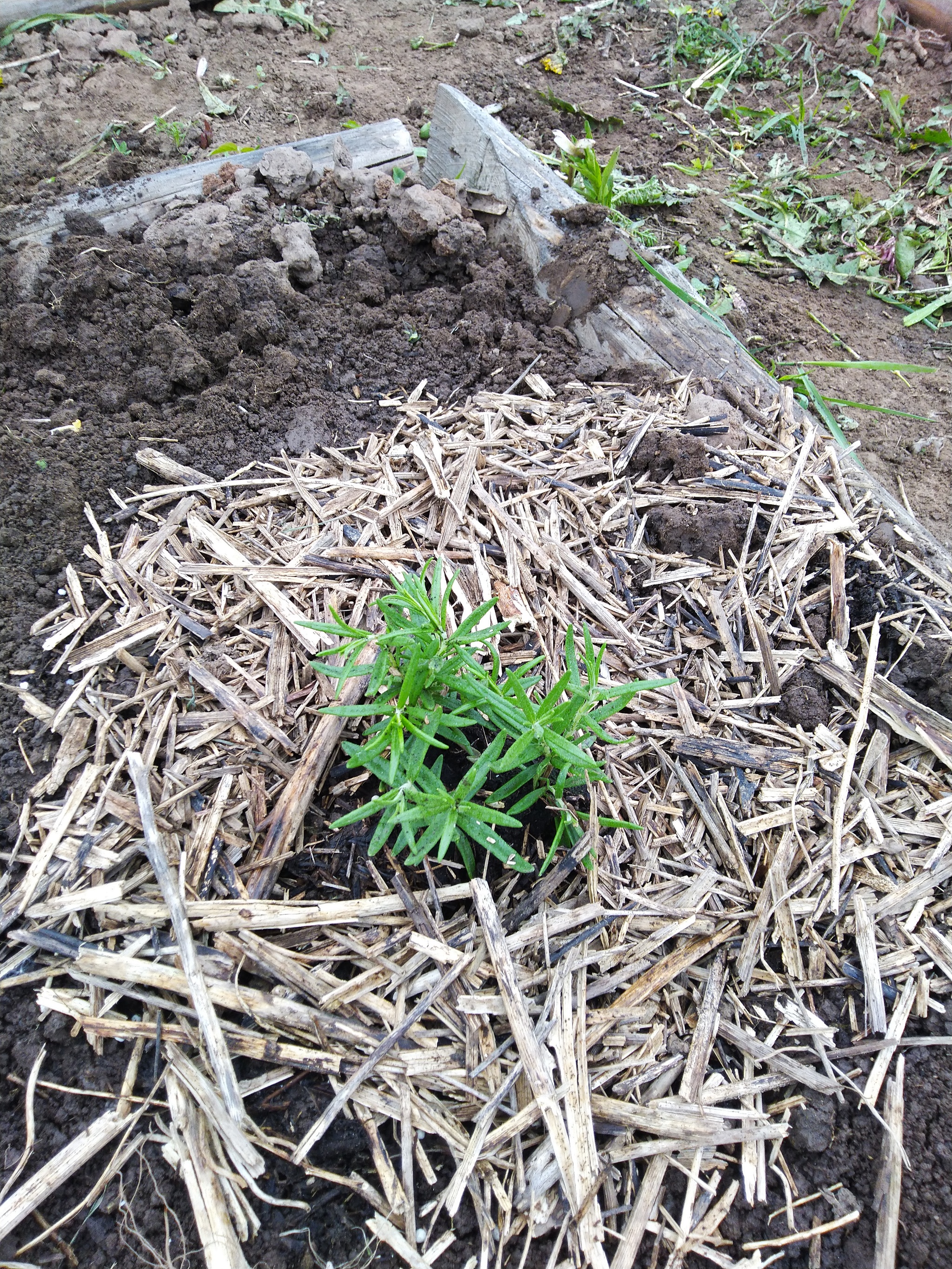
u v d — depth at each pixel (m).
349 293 0.65
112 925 0.38
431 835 0.36
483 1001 0.36
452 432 0.57
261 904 0.38
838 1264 0.35
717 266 0.83
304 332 0.62
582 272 0.64
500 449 0.56
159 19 0.97
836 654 0.50
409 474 0.54
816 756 0.46
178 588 0.48
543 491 0.54
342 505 0.52
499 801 0.39
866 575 0.54
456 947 0.38
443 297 0.66
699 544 0.53
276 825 0.40
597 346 0.65
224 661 0.45
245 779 0.41
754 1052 0.38
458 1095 0.36
